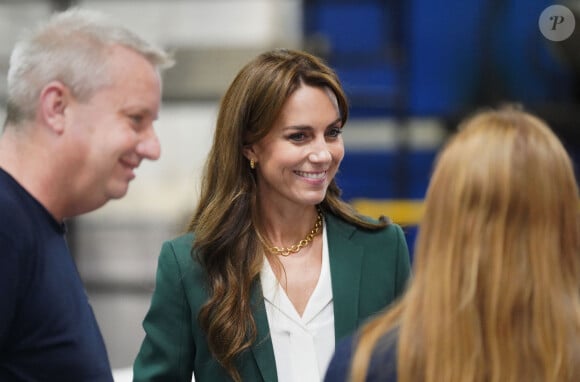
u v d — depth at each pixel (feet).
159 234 36.24
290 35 34.65
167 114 35.65
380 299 11.52
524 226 7.14
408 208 31.07
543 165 7.15
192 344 11.56
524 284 7.09
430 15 34.06
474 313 7.15
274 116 10.89
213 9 34.65
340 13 34.06
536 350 7.05
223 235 11.33
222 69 32.42
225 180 11.50
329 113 11.00
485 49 33.81
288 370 11.15
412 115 34.42
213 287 11.23
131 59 8.57
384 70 33.99
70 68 8.31
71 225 36.09
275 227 11.81
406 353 7.36
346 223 12.06
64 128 8.39
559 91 33.76
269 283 11.44
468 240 7.21
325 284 11.50
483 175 7.18
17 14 34.06
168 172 36.17
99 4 34.60
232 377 11.03
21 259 8.21
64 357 8.57
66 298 8.66
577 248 7.32
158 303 11.55
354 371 7.59
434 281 7.33
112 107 8.46
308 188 11.09
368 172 34.53
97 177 8.57
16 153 8.55
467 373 7.10
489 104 33.60
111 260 36.40
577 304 7.20
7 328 8.15
